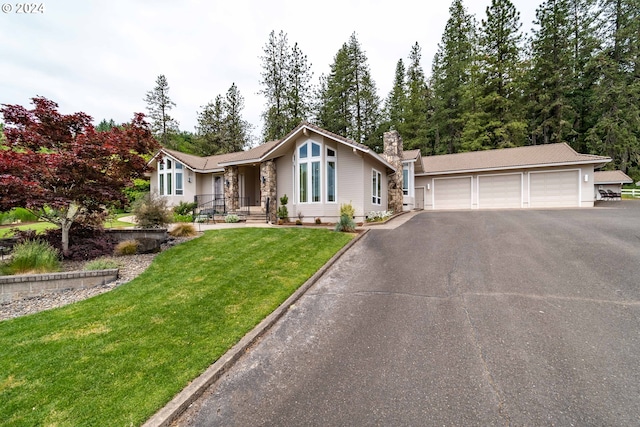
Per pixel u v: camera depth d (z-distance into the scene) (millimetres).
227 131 39688
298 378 3291
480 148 28328
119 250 7863
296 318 4699
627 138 27391
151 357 3523
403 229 11008
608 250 6805
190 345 3795
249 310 4797
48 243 7312
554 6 28594
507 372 3172
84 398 2871
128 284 5895
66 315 4586
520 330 3930
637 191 25422
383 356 3592
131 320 4395
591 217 11305
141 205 11578
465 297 5012
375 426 2568
